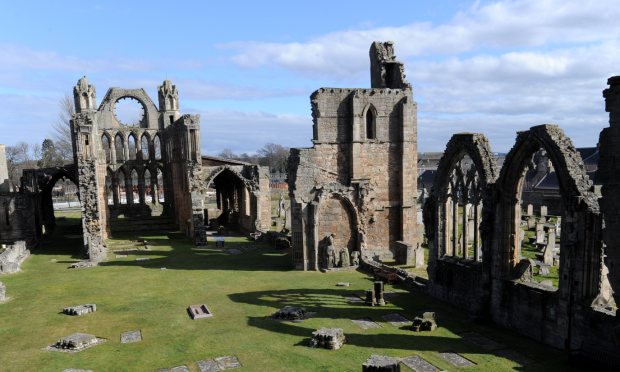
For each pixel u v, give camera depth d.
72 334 18.73
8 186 51.97
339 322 20.38
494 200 20.25
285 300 24.05
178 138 52.47
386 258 36.16
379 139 35.53
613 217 12.68
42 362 16.16
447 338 18.28
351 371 15.02
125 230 53.44
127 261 35.53
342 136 34.88
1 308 23.09
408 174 36.00
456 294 22.95
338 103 34.66
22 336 18.97
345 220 33.38
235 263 34.34
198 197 44.25
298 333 18.92
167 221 57.31
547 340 17.61
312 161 34.06
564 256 16.72
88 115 37.84
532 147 19.00
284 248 40.75
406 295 25.09
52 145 127.62
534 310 18.27
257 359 16.17
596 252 15.89
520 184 19.77
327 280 28.61
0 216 42.53
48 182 52.59
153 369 15.48
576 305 16.22
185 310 22.47
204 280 28.81
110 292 26.06
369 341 17.88
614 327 12.76
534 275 29.06
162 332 19.27
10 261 33.19
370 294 23.12
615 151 12.59
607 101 12.77
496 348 17.16
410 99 35.75
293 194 32.31
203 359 16.27
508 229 19.97
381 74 38.22
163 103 61.97
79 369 15.35
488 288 20.80
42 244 45.34
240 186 55.12
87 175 37.78
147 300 24.30
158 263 34.62
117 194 60.66
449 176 24.41
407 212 36.12
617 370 14.05
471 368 15.28
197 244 42.91
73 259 36.84
